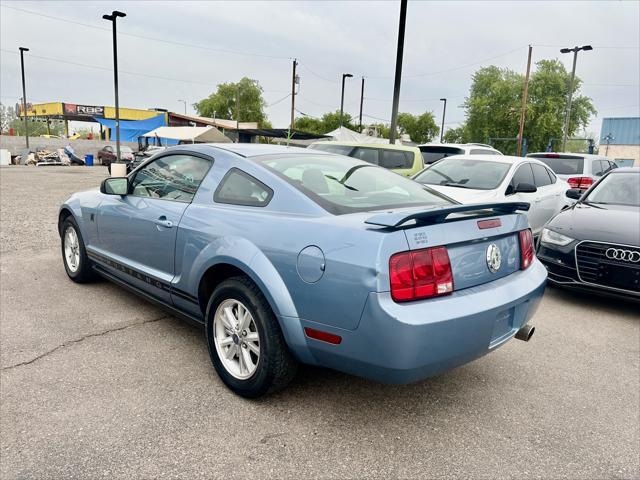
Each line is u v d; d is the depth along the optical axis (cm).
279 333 268
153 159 390
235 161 323
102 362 329
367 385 313
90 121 5516
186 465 228
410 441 254
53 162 3347
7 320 396
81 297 459
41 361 327
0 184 1595
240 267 276
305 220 264
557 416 285
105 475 219
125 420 262
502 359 365
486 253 268
